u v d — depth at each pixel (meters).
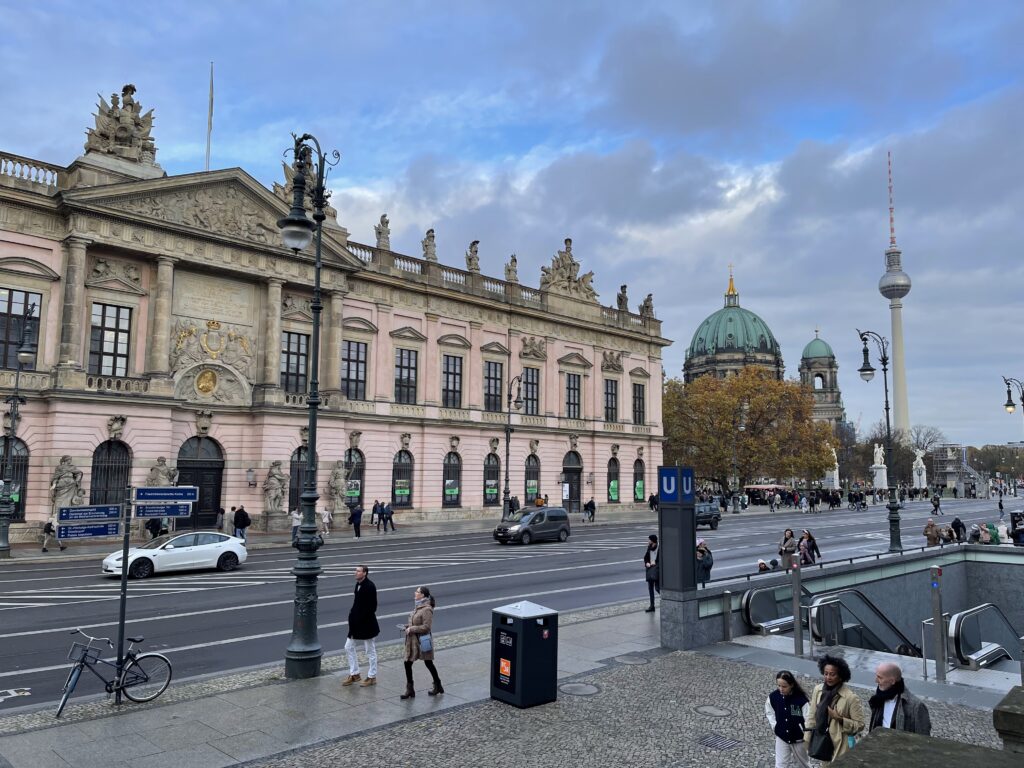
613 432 76.12
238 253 48.56
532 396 69.44
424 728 11.44
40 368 41.09
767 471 100.44
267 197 49.84
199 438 47.22
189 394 46.53
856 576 24.47
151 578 28.09
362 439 55.00
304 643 14.31
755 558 36.75
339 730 11.30
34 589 25.22
